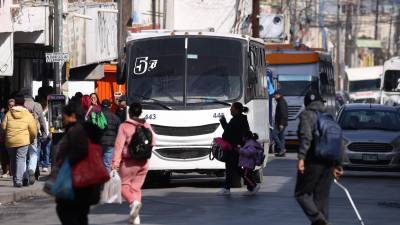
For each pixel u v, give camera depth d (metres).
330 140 20.72
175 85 34.69
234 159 32.25
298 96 64.62
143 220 25.47
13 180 33.69
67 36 45.91
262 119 38.59
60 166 17.88
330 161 20.88
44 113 39.06
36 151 34.94
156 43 35.38
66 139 17.89
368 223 25.39
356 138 40.88
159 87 34.72
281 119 56.19
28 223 25.06
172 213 27.16
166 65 35.00
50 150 41.38
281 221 25.39
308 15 138.00
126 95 34.94
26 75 48.91
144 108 34.28
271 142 59.06
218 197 31.86
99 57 50.94
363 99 123.00
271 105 55.16
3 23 39.47
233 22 85.56
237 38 35.53
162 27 76.81
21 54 48.28
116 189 23.00
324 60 68.50
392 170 40.78
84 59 48.41
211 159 34.00
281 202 30.30
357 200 31.52
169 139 33.91
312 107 21.05
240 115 32.56
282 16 98.56
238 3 85.75
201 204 29.58
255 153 32.34
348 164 40.78
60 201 17.95
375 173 44.69
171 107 34.22
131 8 67.75
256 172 36.47
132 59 35.28
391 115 43.19
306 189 20.97
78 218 18.08
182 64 34.94
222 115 34.06
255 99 36.41
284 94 64.81
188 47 35.22
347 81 128.38
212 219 25.75
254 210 28.00
